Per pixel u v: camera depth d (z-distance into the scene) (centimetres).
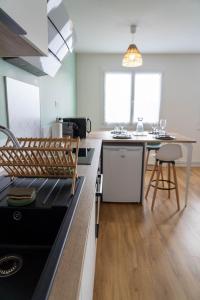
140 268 183
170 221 258
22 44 85
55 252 60
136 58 273
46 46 102
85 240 66
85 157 175
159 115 488
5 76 140
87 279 88
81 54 464
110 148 288
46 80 246
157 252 203
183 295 158
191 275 176
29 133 181
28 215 91
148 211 283
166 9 247
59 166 104
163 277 174
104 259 193
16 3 65
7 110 143
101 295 156
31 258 84
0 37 77
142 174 296
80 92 480
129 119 494
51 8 135
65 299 46
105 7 242
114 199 304
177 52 450
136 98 485
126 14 261
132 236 227
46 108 247
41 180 118
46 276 51
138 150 289
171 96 480
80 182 115
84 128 294
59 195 99
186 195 296
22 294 67
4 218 91
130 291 160
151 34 333
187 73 471
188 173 291
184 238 225
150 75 475
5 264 81
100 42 376
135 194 302
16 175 111
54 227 91
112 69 471
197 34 333
